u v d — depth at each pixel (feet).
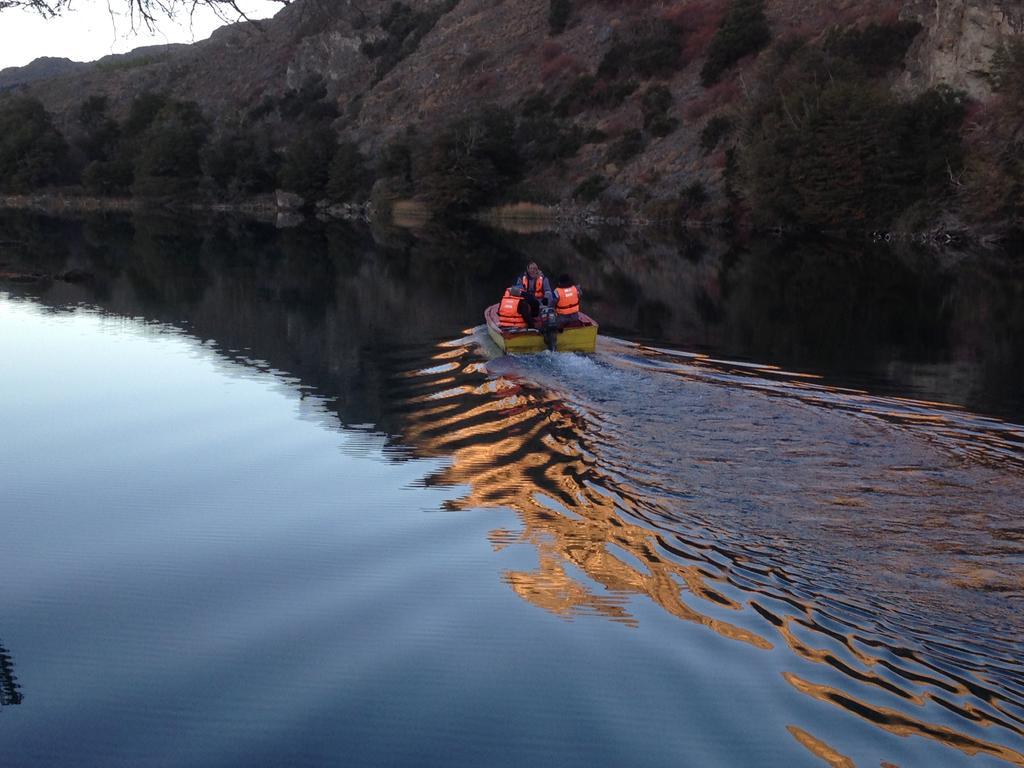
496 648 18.67
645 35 257.96
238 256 127.13
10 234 168.04
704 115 219.00
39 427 36.99
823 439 32.89
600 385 42.24
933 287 85.71
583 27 293.23
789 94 170.50
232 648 19.04
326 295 82.43
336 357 51.83
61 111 453.58
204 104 398.01
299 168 280.72
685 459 30.73
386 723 16.38
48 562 23.48
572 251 133.80
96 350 54.49
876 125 149.69
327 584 21.85
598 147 232.94
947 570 21.61
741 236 159.94
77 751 15.81
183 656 18.80
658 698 16.72
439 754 15.46
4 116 342.23
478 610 20.33
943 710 15.99
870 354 51.34
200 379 46.06
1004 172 126.52
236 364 50.03
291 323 65.41
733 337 57.41
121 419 38.14
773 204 160.56
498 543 24.00
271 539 24.75
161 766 15.39
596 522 25.16
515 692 17.13
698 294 81.66
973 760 14.67
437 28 353.92
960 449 31.71
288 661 18.45
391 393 42.19
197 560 23.50
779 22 230.68
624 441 32.94
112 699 17.33
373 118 322.75
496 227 198.08
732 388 41.65
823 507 25.88
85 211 274.16
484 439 33.88
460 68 315.78
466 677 17.67
